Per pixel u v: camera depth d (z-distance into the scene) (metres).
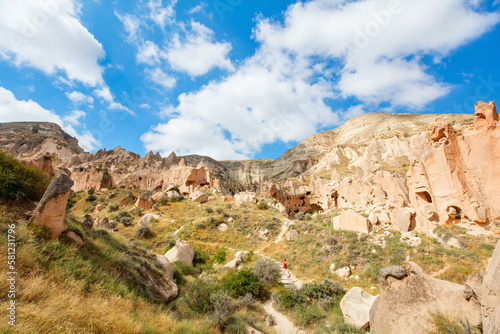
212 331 10.91
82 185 77.38
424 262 17.80
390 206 27.86
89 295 7.77
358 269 20.52
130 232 36.97
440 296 6.58
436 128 21.31
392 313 6.98
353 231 26.66
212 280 18.94
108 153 122.56
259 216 44.94
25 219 9.77
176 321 9.79
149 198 53.41
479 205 18.38
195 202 57.06
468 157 19.62
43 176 13.35
